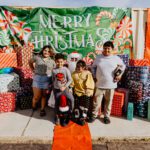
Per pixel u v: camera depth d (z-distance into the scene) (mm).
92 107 5410
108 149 4309
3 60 6516
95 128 5055
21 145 4438
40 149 4281
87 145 4391
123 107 5840
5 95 5875
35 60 5715
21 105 6125
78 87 5398
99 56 5270
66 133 4789
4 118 5562
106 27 7305
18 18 6945
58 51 7230
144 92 5555
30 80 6402
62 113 5215
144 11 7348
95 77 5348
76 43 7250
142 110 5617
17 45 7035
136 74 5848
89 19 7207
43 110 5766
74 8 7109
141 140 4652
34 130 4930
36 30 7055
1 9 6848
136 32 7434
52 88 5656
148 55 7512
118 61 5180
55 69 5352
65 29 7160
